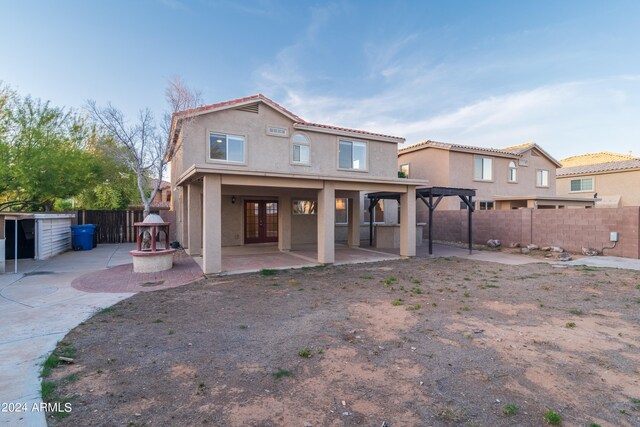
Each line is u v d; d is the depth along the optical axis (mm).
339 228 19578
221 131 13805
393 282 8531
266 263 11320
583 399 3207
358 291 7613
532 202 20609
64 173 14781
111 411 2967
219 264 9500
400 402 3152
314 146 15836
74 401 3123
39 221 12383
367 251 14750
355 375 3686
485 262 11938
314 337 4809
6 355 4141
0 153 13094
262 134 14648
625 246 12516
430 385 3469
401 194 13156
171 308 6266
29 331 4996
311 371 3779
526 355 4203
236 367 3869
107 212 18500
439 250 15289
